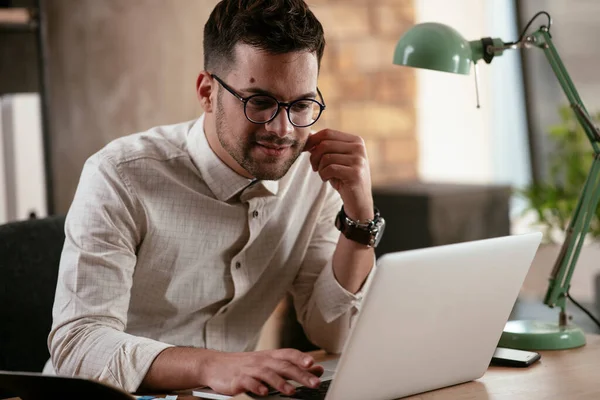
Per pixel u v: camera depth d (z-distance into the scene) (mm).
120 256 1812
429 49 1958
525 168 5430
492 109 5352
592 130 1978
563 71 2010
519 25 5289
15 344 2045
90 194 1849
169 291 1985
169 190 1933
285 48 1705
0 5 3590
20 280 2061
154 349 1621
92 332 1679
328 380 1608
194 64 4328
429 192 4379
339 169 1938
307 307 2064
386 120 4859
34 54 3566
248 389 1492
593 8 4930
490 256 1520
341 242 1985
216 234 1975
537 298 4438
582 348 1908
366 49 4766
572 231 1967
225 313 2041
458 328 1544
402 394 1531
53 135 4023
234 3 1778
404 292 1396
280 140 1749
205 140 1941
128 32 4160
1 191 3475
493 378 1676
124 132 4184
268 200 2000
